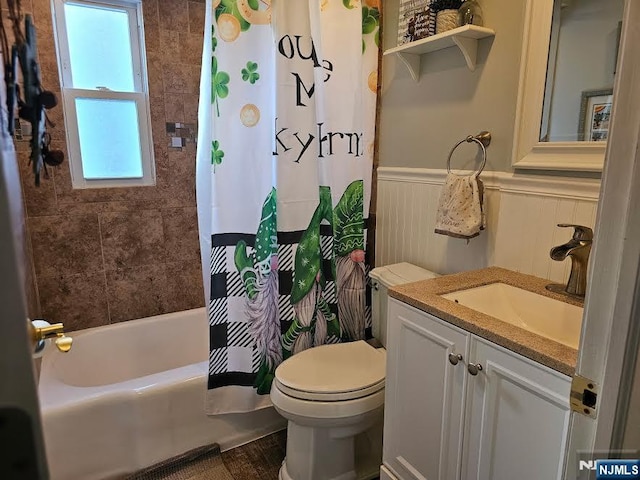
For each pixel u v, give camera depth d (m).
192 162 2.34
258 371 1.89
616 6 1.17
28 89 0.57
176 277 2.40
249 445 1.93
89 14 2.02
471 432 1.15
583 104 1.27
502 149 1.54
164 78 2.19
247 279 1.82
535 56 1.38
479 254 1.67
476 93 1.61
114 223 2.19
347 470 1.66
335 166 2.00
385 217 2.12
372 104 2.05
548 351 0.94
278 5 1.66
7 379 0.38
